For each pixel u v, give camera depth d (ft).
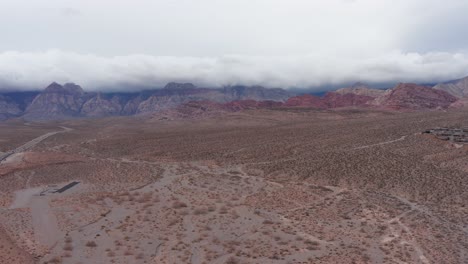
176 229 166.30
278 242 149.59
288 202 202.28
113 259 137.59
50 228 170.81
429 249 141.28
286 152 336.70
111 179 268.41
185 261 134.41
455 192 206.80
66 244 151.64
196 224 171.94
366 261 131.64
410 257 134.82
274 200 206.28
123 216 186.70
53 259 136.56
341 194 214.07
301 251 140.77
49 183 259.80
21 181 264.52
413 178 232.73
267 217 180.04
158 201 211.41
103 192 232.73
